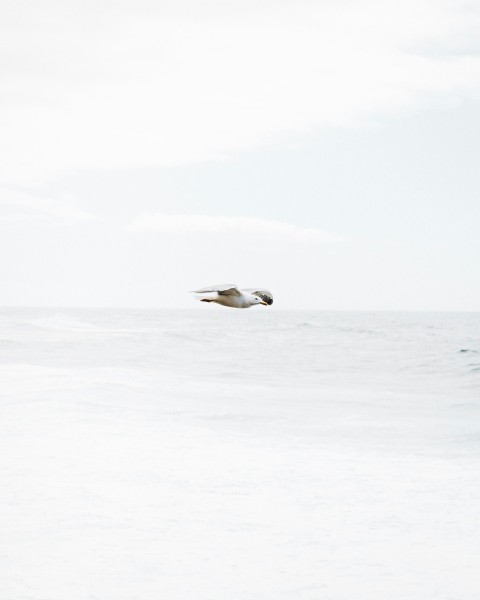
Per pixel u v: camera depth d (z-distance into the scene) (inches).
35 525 292.7
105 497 334.6
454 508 329.4
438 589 236.5
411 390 903.1
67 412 577.9
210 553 265.6
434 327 3400.6
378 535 289.4
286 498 342.6
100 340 1852.9
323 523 305.0
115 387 760.3
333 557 264.5
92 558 257.9
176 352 1541.6
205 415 610.2
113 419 558.9
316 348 1766.7
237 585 237.1
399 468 414.0
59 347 1568.7
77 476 373.4
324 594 231.8
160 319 5310.0
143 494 342.3
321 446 482.6
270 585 238.1
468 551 272.2
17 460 408.5
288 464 418.9
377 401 768.9
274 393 818.8
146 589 232.4
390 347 1818.4
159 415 593.9
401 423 599.5
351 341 2090.3
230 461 421.4
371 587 236.7
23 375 850.8
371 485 371.2
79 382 780.0
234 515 313.1
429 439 518.3
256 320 5236.2
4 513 307.9
